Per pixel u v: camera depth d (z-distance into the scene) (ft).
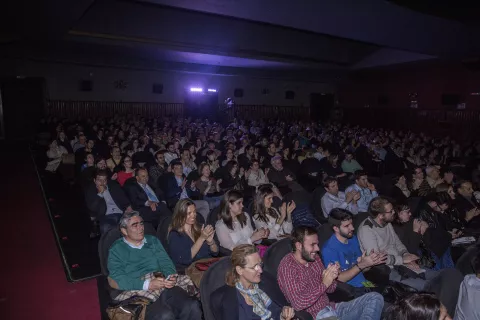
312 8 25.14
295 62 53.16
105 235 11.30
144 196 17.98
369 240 12.42
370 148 35.37
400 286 11.61
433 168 20.68
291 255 9.90
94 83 56.59
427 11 26.37
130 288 10.28
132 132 40.65
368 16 26.84
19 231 19.45
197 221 13.52
